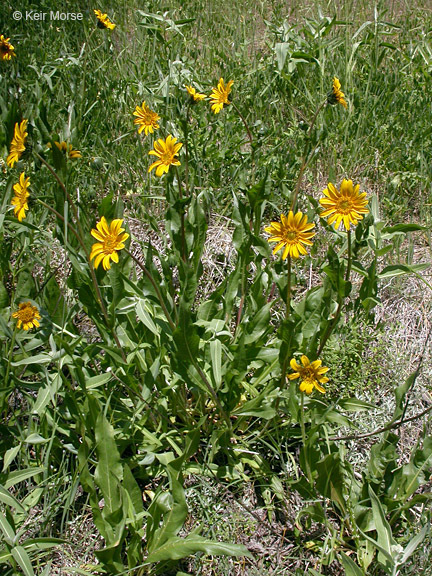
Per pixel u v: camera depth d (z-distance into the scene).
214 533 2.23
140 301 2.37
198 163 3.77
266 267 2.72
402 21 6.30
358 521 2.21
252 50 5.79
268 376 2.62
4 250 2.95
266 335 2.63
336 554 2.25
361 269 2.81
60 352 2.29
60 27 5.83
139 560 2.07
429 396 2.90
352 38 5.12
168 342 2.34
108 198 2.63
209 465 2.44
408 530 2.27
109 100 4.57
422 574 2.03
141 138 4.35
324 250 3.54
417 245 3.83
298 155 4.15
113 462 2.09
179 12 6.39
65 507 2.18
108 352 2.33
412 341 3.18
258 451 2.63
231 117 4.28
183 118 2.97
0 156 3.62
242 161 3.84
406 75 5.25
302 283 3.24
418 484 2.23
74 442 2.45
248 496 2.47
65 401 2.31
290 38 5.31
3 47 3.27
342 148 4.36
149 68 5.00
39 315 2.32
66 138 3.51
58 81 4.47
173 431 2.50
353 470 2.51
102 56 5.27
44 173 3.48
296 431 2.55
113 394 2.56
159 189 3.87
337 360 2.72
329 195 2.00
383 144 4.41
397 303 3.38
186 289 2.22
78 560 2.22
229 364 2.45
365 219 2.42
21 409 2.68
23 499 2.29
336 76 4.96
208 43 5.96
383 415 2.77
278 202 3.81
